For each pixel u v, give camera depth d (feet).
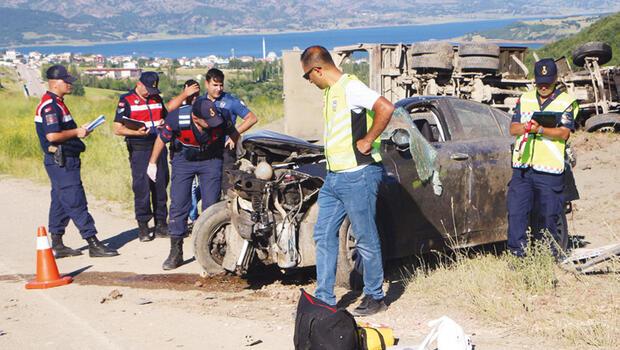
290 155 25.80
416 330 19.52
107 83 358.64
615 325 18.61
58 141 29.99
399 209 23.95
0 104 133.69
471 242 25.72
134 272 28.19
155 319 21.52
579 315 19.54
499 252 27.68
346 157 19.90
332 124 19.92
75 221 30.68
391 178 23.77
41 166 59.06
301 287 25.13
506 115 27.84
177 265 28.55
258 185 23.27
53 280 26.30
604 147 48.73
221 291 25.08
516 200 24.20
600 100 54.90
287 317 21.29
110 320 21.59
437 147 25.17
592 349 17.35
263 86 214.48
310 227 23.71
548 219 24.22
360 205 20.04
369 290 20.97
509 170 26.18
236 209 24.27
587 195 37.47
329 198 20.59
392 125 24.59
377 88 58.49
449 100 26.71
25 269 28.86
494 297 21.58
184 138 27.68
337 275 23.77
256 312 21.99
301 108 62.03
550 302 20.93
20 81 321.93
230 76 264.11
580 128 55.57
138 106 32.71
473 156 25.45
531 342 18.08
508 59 56.65
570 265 23.93
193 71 506.48
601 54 54.70
